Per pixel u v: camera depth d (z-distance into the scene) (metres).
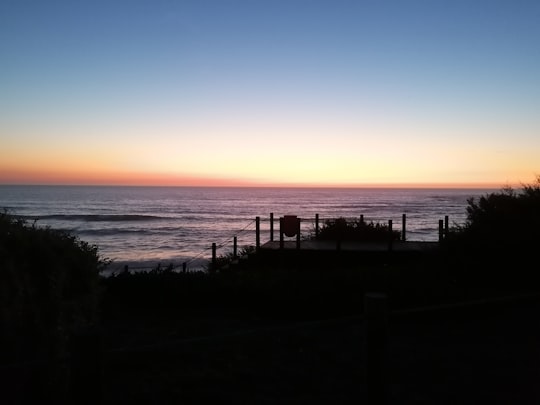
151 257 36.16
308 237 19.92
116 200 124.31
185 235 51.19
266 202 114.12
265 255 15.97
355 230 18.73
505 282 9.70
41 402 4.36
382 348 4.00
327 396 5.50
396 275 10.07
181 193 180.88
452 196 150.12
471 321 8.58
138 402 5.39
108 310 9.78
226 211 85.94
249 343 7.44
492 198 11.28
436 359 6.67
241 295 10.12
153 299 10.33
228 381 5.98
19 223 5.12
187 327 8.62
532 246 9.62
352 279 9.80
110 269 28.94
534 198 10.80
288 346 7.34
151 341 7.69
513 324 8.21
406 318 8.84
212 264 16.73
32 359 4.33
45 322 4.47
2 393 4.14
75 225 61.09
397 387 5.72
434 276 9.99
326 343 7.48
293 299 9.59
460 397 5.41
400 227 54.50
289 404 5.28
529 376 5.95
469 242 10.57
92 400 3.44
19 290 4.28
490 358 6.64
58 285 4.64
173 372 6.30
